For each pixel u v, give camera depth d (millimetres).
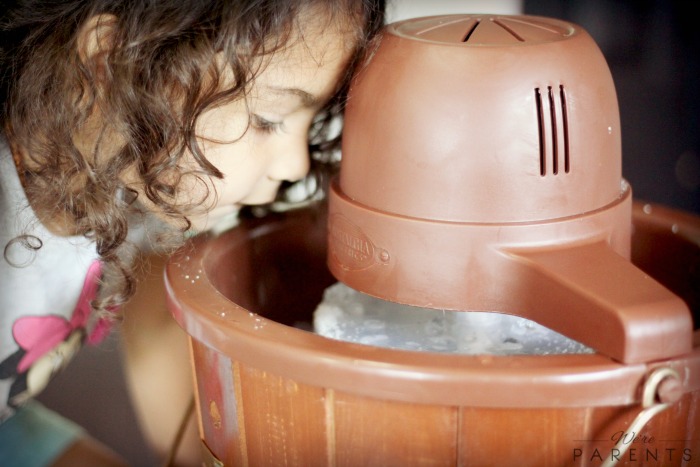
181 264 606
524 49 538
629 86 994
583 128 543
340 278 589
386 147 552
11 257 710
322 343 514
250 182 641
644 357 488
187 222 655
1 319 721
